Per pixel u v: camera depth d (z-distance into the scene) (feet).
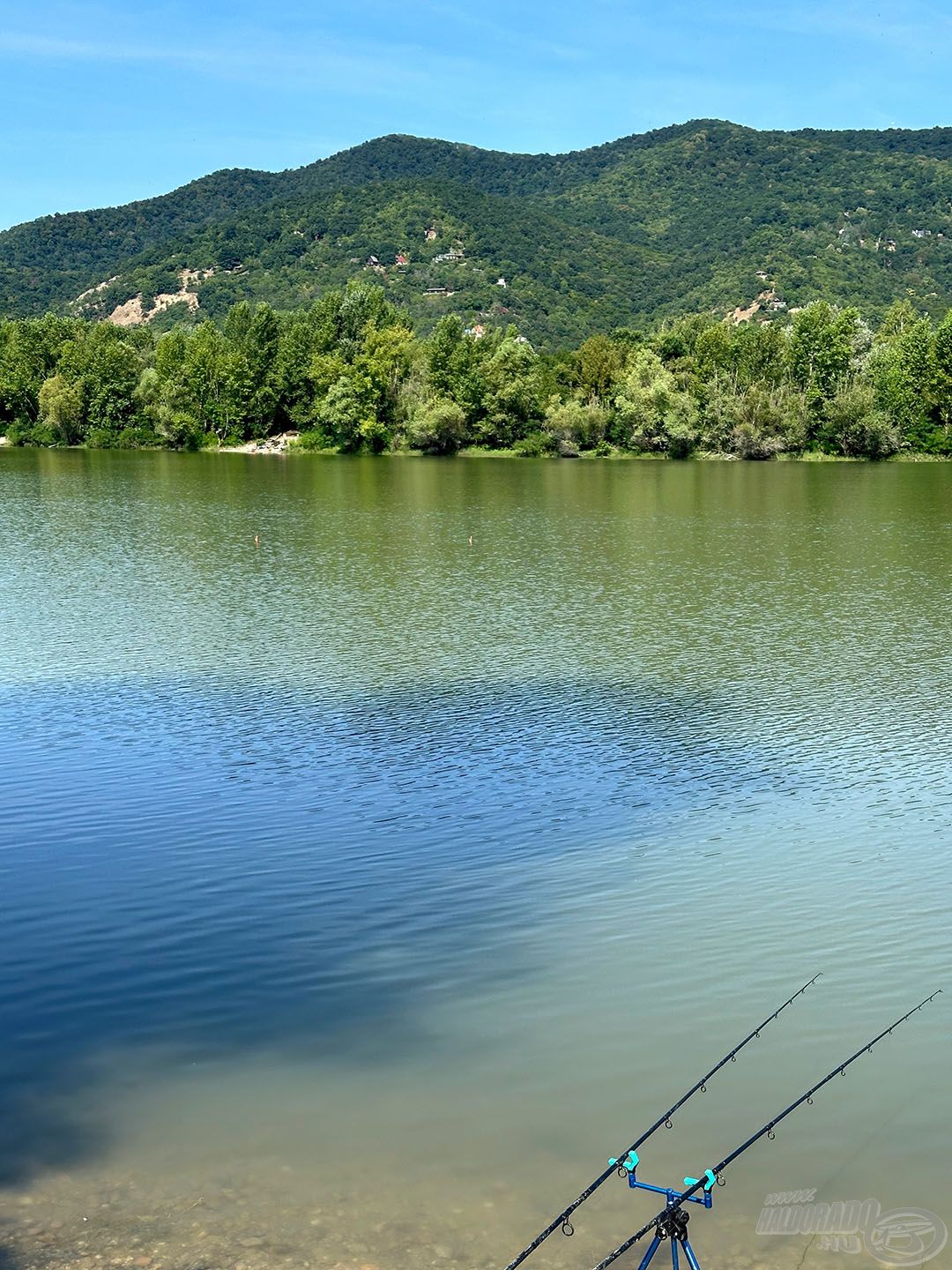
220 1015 45.47
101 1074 41.14
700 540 191.11
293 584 146.30
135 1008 45.96
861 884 58.85
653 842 64.59
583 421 406.41
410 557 169.78
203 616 125.49
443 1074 41.22
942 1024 44.93
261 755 79.36
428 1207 34.01
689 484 298.56
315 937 52.49
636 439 406.41
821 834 65.87
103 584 145.38
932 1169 36.06
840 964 50.06
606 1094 40.01
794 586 146.92
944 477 322.55
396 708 90.94
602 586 146.51
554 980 48.47
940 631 120.06
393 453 419.95
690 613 129.08
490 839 65.00
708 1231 33.22
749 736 84.48
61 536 190.39
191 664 104.58
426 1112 38.83
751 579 151.53
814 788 73.61
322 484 293.02
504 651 110.63
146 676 100.12
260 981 48.34
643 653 110.42
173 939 52.31
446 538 191.62
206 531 198.90
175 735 83.66
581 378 445.37
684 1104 39.32
